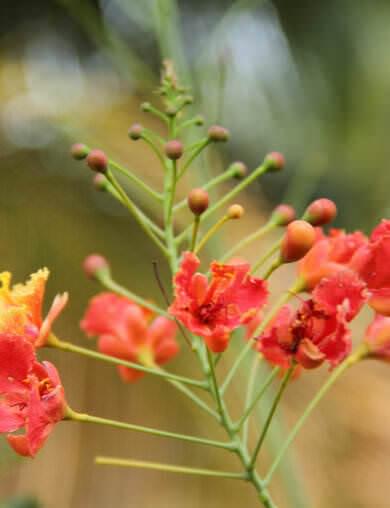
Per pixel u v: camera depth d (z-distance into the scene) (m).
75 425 0.76
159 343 0.58
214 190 0.69
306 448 0.80
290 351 0.49
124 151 0.87
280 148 1.60
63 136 0.90
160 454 0.76
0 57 1.15
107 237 0.87
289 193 0.75
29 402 0.48
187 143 0.70
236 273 0.50
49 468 0.74
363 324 0.89
